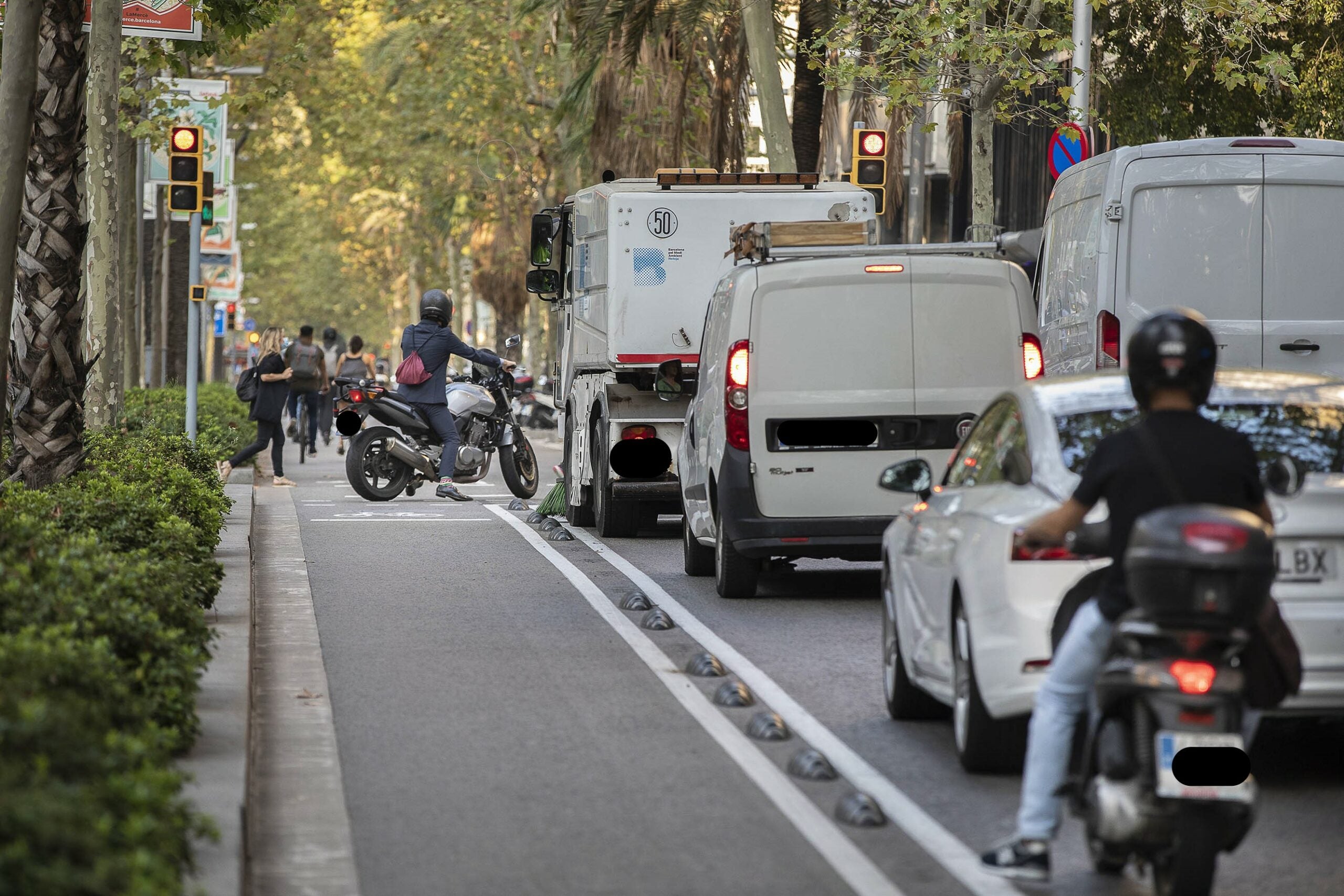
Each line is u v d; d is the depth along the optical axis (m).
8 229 39.38
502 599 48.47
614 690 35.28
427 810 25.92
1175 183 54.41
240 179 193.25
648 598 47.34
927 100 83.69
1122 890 21.75
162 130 105.25
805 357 46.09
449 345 79.94
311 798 26.67
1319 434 26.83
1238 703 19.09
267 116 170.75
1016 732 27.05
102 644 23.59
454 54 164.50
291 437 139.38
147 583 30.09
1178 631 19.08
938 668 29.02
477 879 22.48
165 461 59.00
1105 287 54.81
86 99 49.50
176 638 27.62
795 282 46.12
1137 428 20.69
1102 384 27.83
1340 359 54.09
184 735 25.94
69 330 49.31
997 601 25.81
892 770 28.27
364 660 38.81
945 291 46.16
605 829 24.84
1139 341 20.81
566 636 42.12
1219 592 18.64
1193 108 86.44
